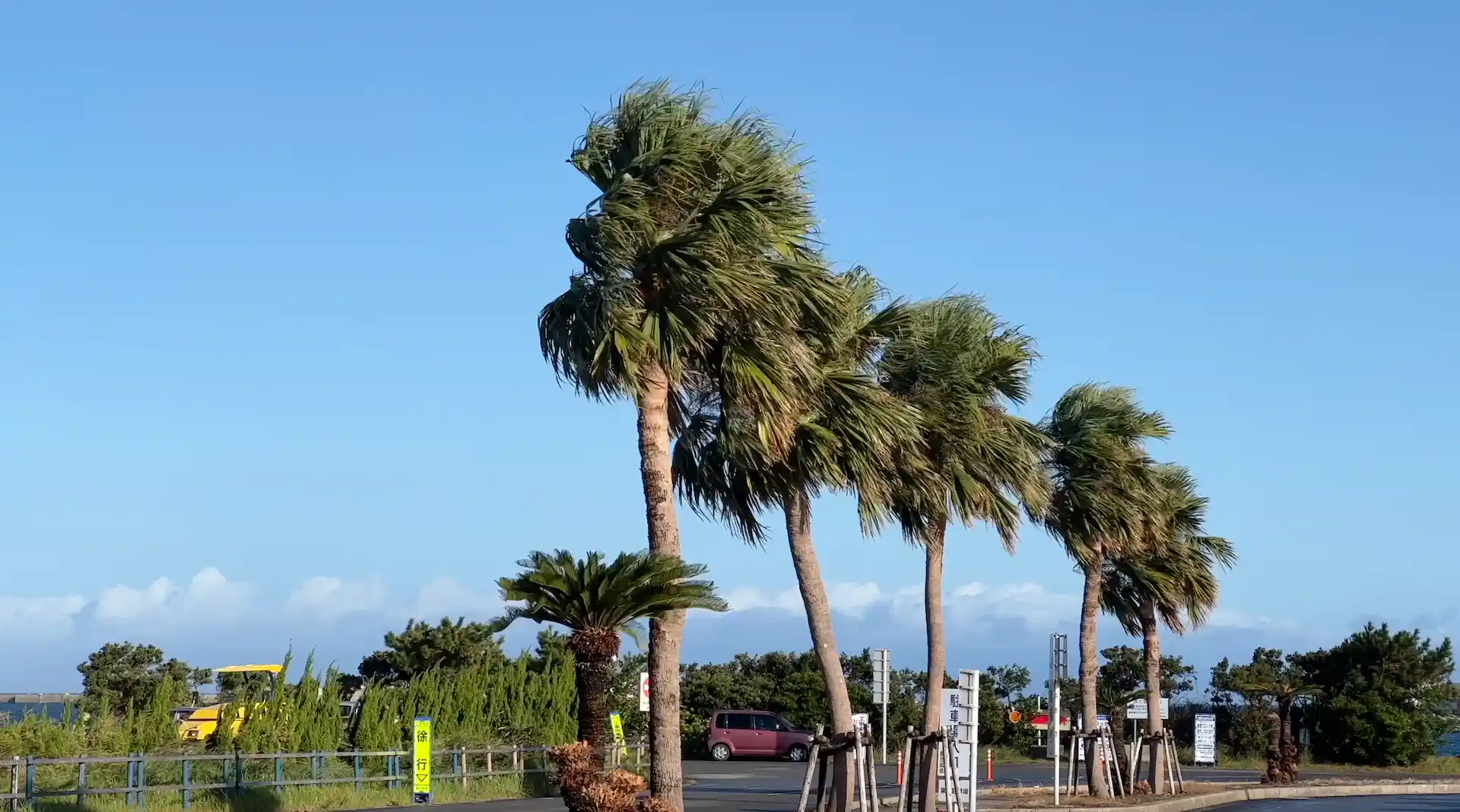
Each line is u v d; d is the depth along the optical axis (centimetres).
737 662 6372
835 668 2208
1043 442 2512
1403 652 5456
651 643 1784
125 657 4747
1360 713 5303
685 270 1739
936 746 2320
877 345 2348
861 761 2025
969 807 2231
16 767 2458
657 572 1620
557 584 1605
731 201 1780
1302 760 5391
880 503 2084
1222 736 5638
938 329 2381
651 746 1766
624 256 1759
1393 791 3966
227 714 3111
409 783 3123
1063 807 2853
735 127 1852
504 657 5275
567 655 4662
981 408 2394
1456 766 5181
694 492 2197
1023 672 6019
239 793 2736
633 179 1778
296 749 3127
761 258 1836
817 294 1870
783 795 3347
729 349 1852
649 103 1839
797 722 5953
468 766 3412
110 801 2562
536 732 3731
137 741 2994
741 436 2011
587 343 1784
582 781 1600
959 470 2347
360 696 3691
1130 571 3400
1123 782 3241
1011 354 2441
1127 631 3528
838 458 2070
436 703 3588
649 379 1781
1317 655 5678
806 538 2222
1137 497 2984
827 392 2081
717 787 3716
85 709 3025
